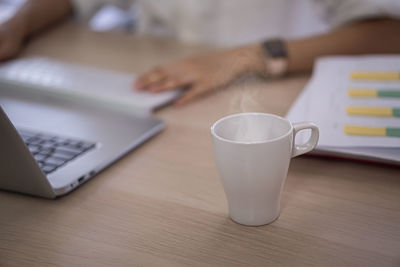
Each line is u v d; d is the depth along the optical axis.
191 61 0.88
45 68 0.93
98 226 0.47
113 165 0.59
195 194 0.52
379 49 0.92
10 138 0.45
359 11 0.96
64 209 0.50
